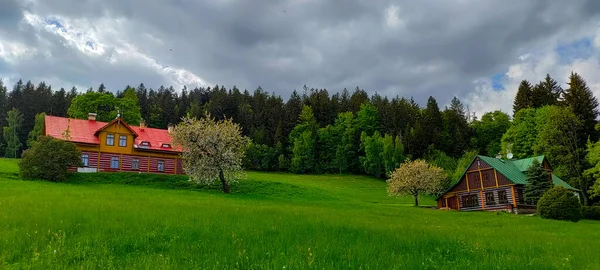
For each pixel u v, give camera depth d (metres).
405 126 151.62
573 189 73.31
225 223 17.72
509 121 139.50
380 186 110.69
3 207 20.64
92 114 75.38
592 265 13.62
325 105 166.88
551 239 21.30
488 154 131.00
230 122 62.59
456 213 48.44
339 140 139.62
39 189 40.28
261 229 16.61
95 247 12.09
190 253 11.86
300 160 129.62
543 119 95.94
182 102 185.75
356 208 44.69
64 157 57.72
